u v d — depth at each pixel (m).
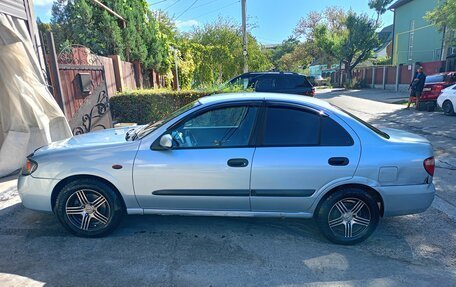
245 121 3.65
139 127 4.46
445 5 19.75
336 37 41.22
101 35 11.06
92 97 8.05
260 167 3.51
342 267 3.28
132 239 3.77
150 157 3.59
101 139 4.05
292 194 3.57
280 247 3.64
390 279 3.09
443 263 3.37
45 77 6.66
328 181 3.52
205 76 22.03
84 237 3.79
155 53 14.21
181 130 3.71
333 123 3.59
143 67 13.58
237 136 3.63
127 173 3.60
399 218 4.37
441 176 5.96
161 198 3.66
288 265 3.30
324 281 3.06
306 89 11.61
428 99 14.97
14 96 5.75
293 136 3.58
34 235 3.83
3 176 5.75
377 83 33.78
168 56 16.50
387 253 3.54
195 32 26.25
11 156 5.82
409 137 3.83
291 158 3.50
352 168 3.48
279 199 3.60
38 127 6.02
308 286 2.99
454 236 3.91
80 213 3.75
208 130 3.69
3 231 3.92
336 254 3.52
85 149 3.70
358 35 36.19
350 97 24.38
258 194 3.58
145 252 3.50
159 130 3.68
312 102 3.74
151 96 9.93
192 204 3.68
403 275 3.16
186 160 3.55
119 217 3.76
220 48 22.41
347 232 3.68
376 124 11.76
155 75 15.35
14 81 5.73
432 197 3.59
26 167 3.79
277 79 11.66
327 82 48.50
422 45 31.83
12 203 4.67
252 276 3.12
